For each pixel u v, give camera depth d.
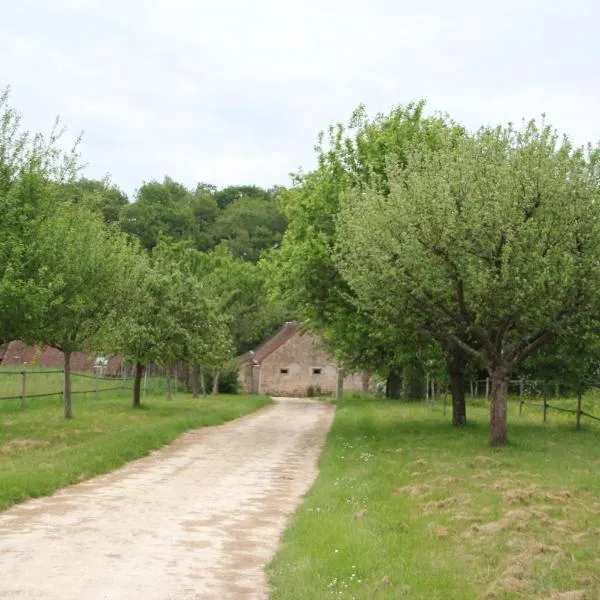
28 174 20.05
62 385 39.66
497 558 8.73
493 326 19.48
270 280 29.28
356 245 20.03
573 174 18.25
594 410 29.86
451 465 16.14
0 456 16.52
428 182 19.00
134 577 8.02
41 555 8.78
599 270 17.31
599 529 10.02
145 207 77.62
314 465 18.27
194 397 47.72
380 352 32.81
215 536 10.25
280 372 70.56
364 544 9.25
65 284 20.64
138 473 15.84
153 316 33.41
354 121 27.31
